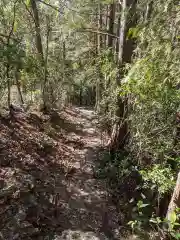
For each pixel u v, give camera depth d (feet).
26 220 15.76
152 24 11.25
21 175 19.49
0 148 21.30
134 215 18.48
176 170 15.56
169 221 11.50
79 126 36.50
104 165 25.34
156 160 17.83
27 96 36.99
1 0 24.20
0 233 14.23
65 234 15.92
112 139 27.99
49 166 23.16
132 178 21.58
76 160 26.18
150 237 16.70
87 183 22.39
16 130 25.62
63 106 45.19
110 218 18.48
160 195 16.57
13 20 24.07
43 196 18.85
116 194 21.21
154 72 10.32
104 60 26.12
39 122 30.60
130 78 10.16
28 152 23.30
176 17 10.64
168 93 12.62
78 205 19.31
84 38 48.49
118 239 16.58
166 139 16.31
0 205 15.94
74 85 55.06
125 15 17.08
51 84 39.29
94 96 70.49
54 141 28.37
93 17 39.73
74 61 49.19
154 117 16.66
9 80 27.20
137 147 21.44
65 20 25.03
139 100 15.66
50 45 41.11
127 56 22.89
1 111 27.61
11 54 12.71
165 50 10.37
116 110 25.46
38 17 31.86
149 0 13.41
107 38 35.32
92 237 16.06
